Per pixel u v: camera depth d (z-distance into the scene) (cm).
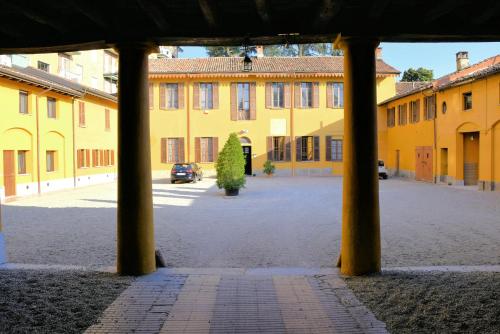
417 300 530
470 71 2569
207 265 826
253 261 859
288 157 3722
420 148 3002
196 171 3070
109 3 576
